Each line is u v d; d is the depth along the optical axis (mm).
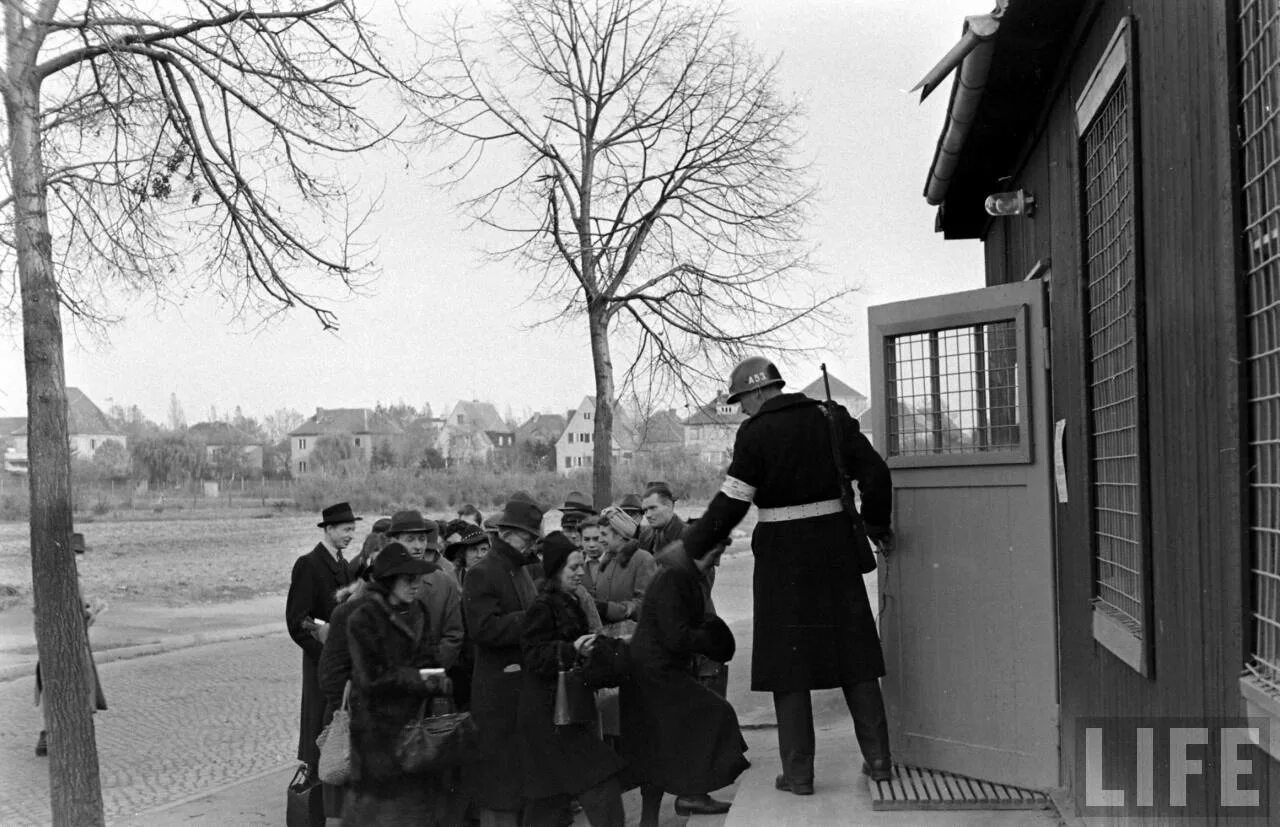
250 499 67125
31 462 6637
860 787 5281
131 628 20375
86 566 32688
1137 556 3760
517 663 6121
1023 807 4883
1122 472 4059
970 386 5500
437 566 7145
